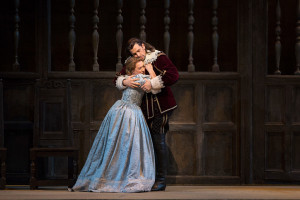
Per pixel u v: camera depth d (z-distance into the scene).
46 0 17.86
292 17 18.94
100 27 18.86
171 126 18.11
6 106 17.94
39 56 17.84
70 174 16.22
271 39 18.97
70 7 17.94
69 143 16.39
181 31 18.97
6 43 18.52
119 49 18.03
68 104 16.52
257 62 18.16
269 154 18.14
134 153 14.78
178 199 13.05
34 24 18.53
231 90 18.27
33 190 15.44
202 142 18.16
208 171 18.14
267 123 18.16
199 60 19.02
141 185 14.58
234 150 18.16
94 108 18.09
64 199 12.93
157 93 15.56
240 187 17.20
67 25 18.73
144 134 15.15
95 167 15.18
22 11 18.50
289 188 16.72
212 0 18.23
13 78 17.81
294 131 18.11
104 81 18.05
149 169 14.89
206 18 18.98
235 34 18.81
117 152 14.92
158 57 15.70
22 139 18.00
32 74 17.84
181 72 18.09
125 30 18.88
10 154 17.94
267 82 18.14
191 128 18.16
